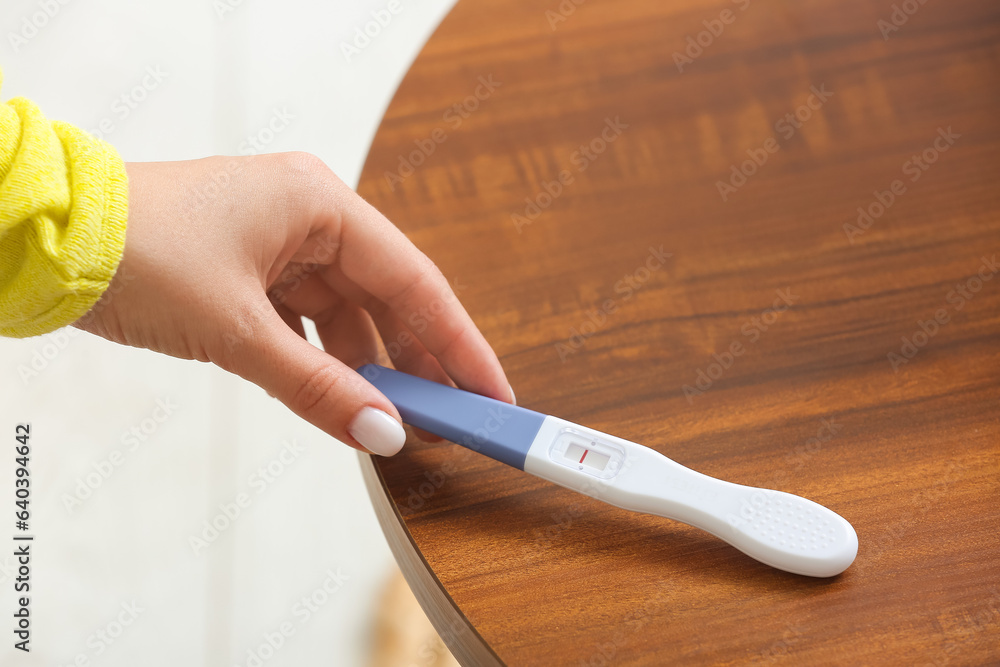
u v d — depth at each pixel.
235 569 1.21
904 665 0.41
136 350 1.37
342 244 0.55
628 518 0.47
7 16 1.62
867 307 0.56
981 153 0.64
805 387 0.53
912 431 0.50
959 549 0.45
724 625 0.43
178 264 0.49
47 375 1.34
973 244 0.59
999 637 0.41
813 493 0.48
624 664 0.41
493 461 0.51
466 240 0.62
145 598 1.19
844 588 0.43
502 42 0.74
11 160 0.46
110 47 1.61
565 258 0.60
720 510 0.44
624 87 0.71
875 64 0.71
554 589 0.44
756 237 0.61
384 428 0.48
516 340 0.57
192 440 1.30
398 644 1.09
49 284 0.46
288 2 1.71
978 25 0.72
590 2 0.77
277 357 0.49
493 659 0.42
